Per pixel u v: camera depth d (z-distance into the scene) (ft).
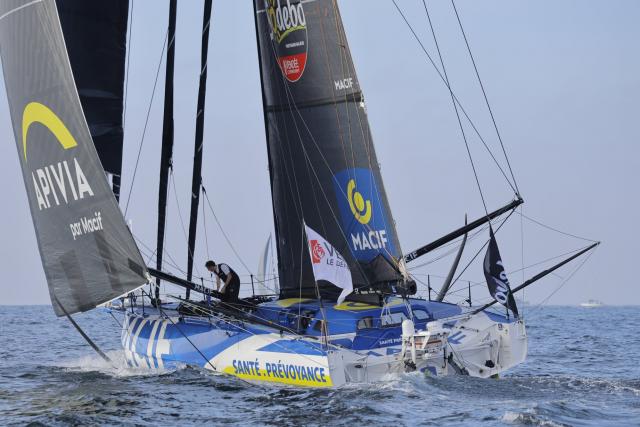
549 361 226.38
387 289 168.66
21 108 156.15
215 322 162.91
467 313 161.89
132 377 168.76
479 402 131.85
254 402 136.98
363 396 134.92
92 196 147.64
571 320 557.74
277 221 178.91
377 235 169.99
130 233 144.25
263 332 153.28
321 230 173.99
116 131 194.49
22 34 154.81
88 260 149.28
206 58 193.36
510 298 157.79
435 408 127.54
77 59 191.42
